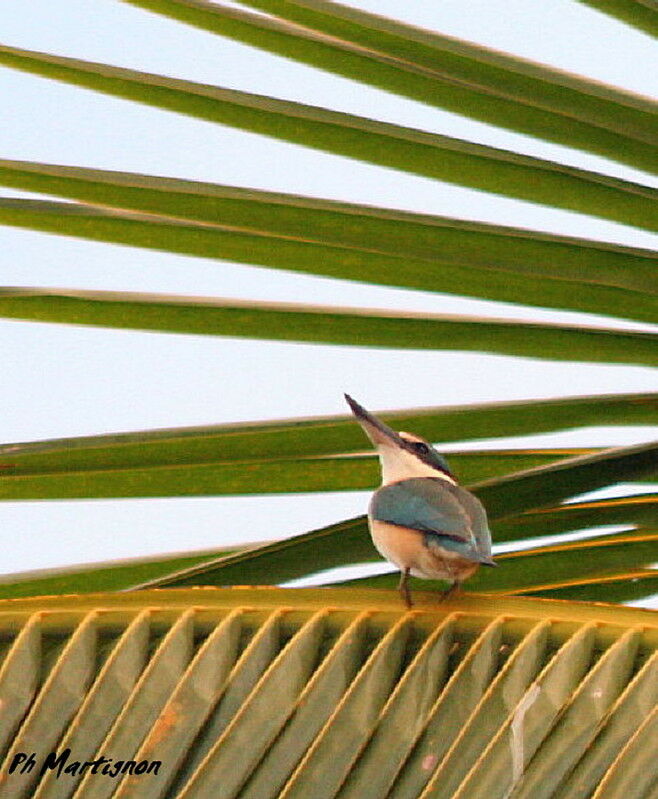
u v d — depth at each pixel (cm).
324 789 573
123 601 655
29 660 639
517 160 742
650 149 739
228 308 774
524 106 744
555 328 771
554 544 826
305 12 750
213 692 617
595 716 580
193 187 744
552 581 833
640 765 556
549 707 586
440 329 779
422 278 766
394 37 747
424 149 748
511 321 773
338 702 608
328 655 627
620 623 622
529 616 633
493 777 564
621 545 817
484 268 756
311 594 654
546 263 749
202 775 580
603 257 743
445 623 636
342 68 759
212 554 835
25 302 765
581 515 797
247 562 765
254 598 653
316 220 748
